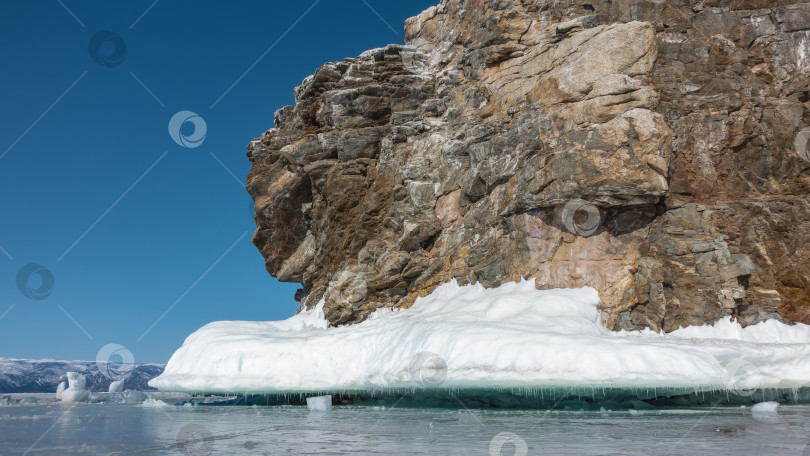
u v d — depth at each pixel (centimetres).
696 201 1526
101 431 915
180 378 1606
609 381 1050
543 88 1641
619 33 1515
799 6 1675
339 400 1675
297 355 1565
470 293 1656
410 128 2052
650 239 1481
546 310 1371
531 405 1312
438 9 2272
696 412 1103
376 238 1991
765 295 1420
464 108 1933
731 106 1593
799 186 1534
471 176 1778
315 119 2317
